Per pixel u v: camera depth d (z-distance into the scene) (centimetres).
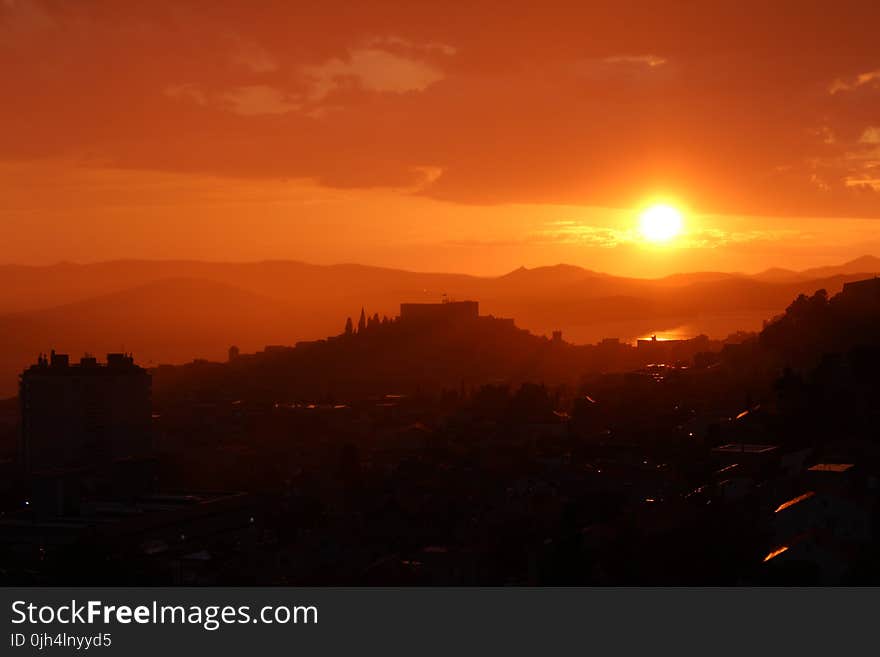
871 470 15988
